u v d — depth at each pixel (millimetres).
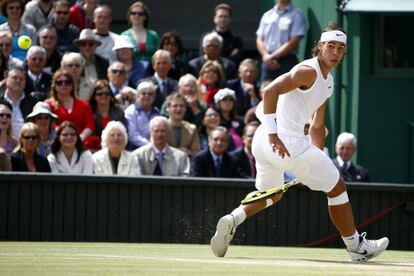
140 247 27516
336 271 19250
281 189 22656
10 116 34125
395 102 42312
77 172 33188
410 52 42719
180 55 41906
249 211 22984
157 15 47000
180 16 46938
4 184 30688
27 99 36406
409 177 42250
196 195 31562
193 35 46938
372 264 22125
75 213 31047
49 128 34969
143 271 18375
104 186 31203
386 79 42250
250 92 40469
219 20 43000
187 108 38031
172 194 31453
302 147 22312
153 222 31406
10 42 38219
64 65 38062
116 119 36844
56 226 30969
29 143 32312
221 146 34625
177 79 41094
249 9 46938
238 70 42438
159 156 34688
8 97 36125
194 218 31562
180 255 23734
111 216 31219
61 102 35969
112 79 39156
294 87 21875
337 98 41750
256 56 46531
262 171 23156
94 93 36688
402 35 42688
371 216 32594
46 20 41438
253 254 25375
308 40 43625
